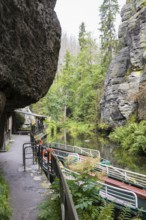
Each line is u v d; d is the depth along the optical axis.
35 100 6.74
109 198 7.92
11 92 5.27
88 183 5.10
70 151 15.69
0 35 4.17
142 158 18.31
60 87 47.88
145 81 24.86
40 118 29.45
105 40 43.94
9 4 4.23
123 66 31.48
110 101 31.19
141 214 7.08
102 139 29.03
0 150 13.64
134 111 26.27
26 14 4.89
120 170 11.34
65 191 3.23
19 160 11.17
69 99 47.81
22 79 5.31
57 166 5.54
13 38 4.60
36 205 5.53
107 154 20.09
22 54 5.05
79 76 48.78
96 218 4.70
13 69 4.79
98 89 40.59
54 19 6.97
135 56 28.12
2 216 4.41
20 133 24.83
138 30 28.38
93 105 40.44
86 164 5.55
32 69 5.73
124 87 28.02
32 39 5.39
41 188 6.86
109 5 43.75
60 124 41.19
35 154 10.88
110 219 4.72
